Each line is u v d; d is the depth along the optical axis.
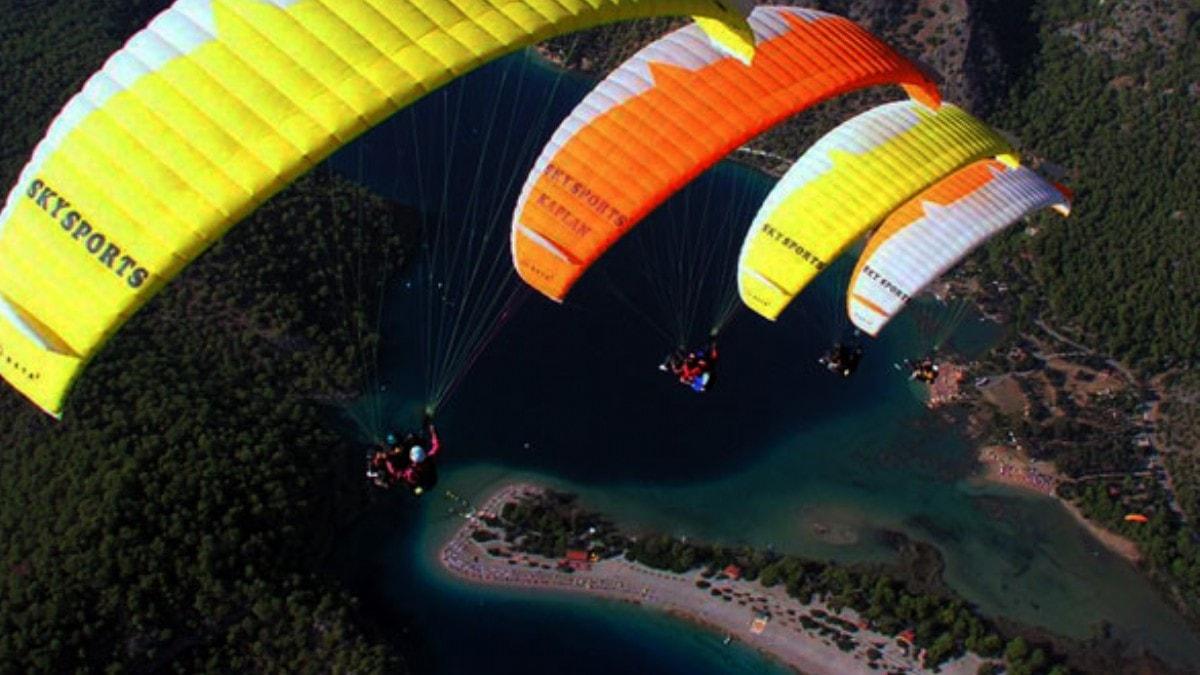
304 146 15.26
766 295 31.95
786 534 57.38
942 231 35.31
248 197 15.02
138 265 14.85
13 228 15.40
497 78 96.88
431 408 23.25
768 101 25.48
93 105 15.52
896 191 30.77
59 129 15.61
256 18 15.94
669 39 26.91
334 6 16.20
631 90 26.09
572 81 101.19
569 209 25.58
